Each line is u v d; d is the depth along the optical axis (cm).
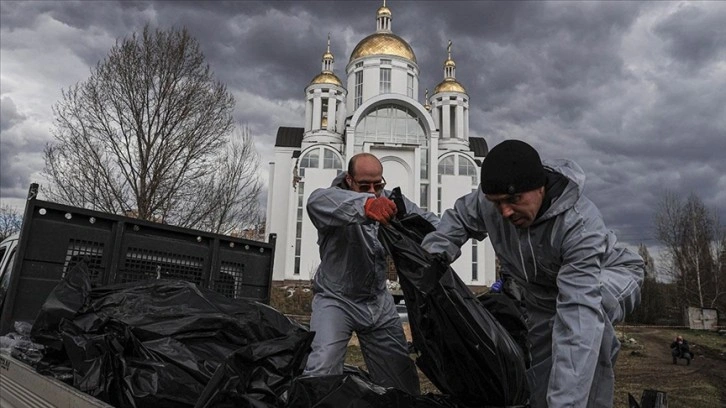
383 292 317
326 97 4759
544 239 206
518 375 207
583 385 177
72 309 294
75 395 232
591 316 185
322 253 310
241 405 200
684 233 4697
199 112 1788
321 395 203
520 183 188
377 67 4869
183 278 453
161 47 1767
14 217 2692
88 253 404
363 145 4253
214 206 1800
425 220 258
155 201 1709
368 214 243
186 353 244
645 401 214
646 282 3906
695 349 1914
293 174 4297
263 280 506
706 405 798
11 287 362
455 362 211
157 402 224
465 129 4925
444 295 205
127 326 258
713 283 4472
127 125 1716
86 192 1661
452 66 5178
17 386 312
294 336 236
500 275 321
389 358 318
